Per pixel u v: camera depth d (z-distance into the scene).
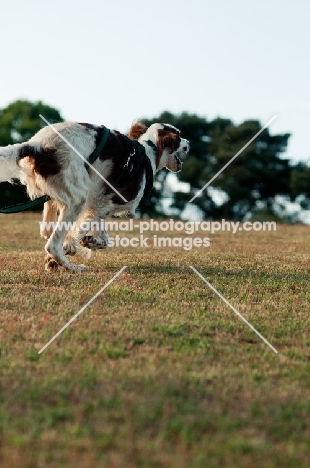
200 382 6.32
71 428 5.23
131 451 4.93
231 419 5.52
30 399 5.78
